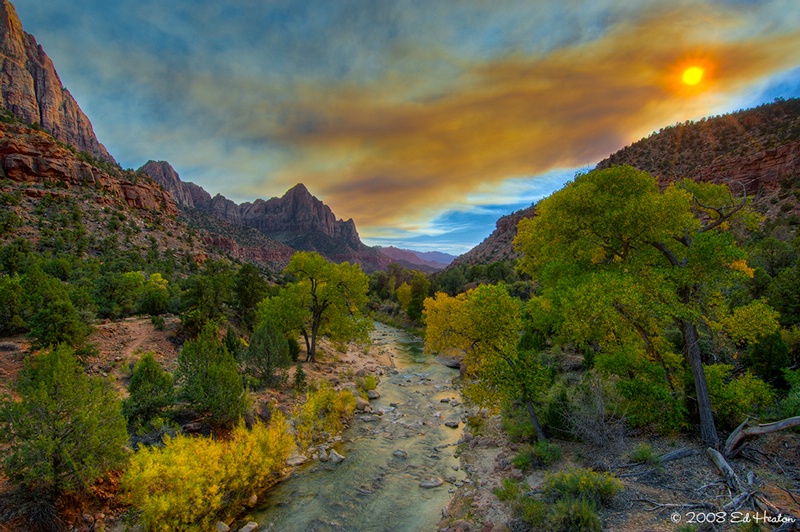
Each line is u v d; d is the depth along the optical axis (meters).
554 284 15.80
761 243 37.59
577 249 14.13
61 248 63.44
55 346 18.23
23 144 91.50
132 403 14.05
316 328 29.69
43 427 9.38
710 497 8.53
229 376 15.31
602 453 11.77
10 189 82.62
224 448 12.12
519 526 9.28
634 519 8.27
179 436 11.45
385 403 23.14
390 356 38.78
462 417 20.23
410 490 12.94
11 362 17.05
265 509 11.84
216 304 28.94
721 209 13.61
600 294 11.45
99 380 10.94
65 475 9.66
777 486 8.41
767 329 11.54
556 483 9.98
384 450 16.23
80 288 30.11
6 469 8.92
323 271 28.70
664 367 13.66
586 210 13.69
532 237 19.91
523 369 13.86
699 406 11.19
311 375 25.64
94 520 9.65
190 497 10.02
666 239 12.19
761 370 14.79
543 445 12.81
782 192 67.88
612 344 15.02
